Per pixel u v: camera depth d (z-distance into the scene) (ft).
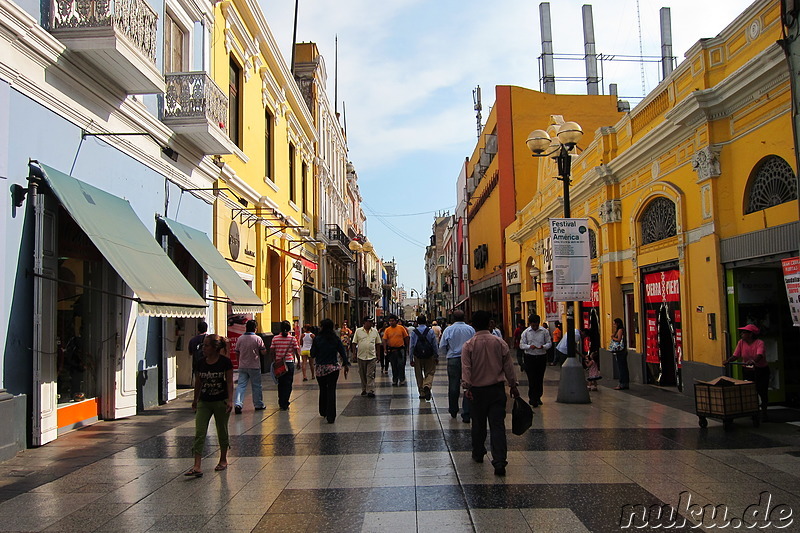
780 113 31.24
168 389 40.60
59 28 28.22
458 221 188.14
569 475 20.70
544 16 111.34
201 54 47.37
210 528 16.21
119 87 33.01
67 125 29.12
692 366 39.32
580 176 61.98
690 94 36.78
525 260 90.07
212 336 22.47
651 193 45.68
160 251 34.45
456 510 17.25
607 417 32.50
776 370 35.22
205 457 24.54
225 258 52.80
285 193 77.30
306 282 94.12
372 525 16.19
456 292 202.80
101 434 29.48
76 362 31.58
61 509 17.93
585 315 63.52
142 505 18.25
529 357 36.94
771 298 35.70
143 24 32.42
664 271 45.06
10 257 24.72
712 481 19.81
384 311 280.31
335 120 131.54
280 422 32.81
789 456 23.08
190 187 45.19
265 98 66.28
